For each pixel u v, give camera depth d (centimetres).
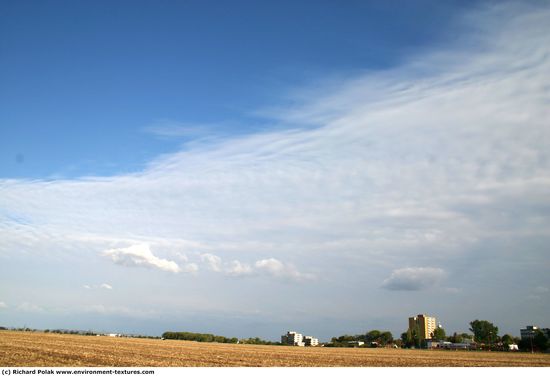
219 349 10275
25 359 4809
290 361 6512
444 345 19350
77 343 8894
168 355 6688
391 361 7294
